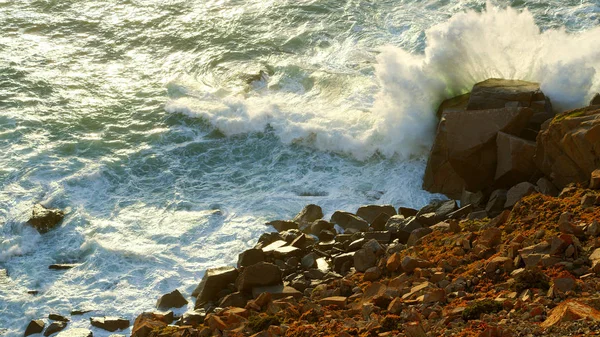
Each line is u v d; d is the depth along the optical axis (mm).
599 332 33719
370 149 78625
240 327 48219
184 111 87562
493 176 65938
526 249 46281
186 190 75000
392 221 63938
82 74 98312
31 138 84000
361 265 56188
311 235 65188
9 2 119062
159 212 71438
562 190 58031
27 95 92938
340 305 48844
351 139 79312
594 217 49406
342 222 66438
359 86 90188
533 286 42500
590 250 45125
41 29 110875
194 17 112500
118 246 65875
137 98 92000
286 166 78250
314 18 109688
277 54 100875
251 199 72750
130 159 80188
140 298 59469
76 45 106375
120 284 61281
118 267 63438
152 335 51000
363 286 51844
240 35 106562
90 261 64438
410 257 51438
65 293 60594
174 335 49562
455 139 66500
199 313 54219
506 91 71125
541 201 55375
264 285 54812
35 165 78938
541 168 61969
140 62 101562
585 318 35344
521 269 44375
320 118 83125
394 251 57188
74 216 70875
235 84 93500
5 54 103125
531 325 36688
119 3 118312
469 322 39438
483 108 71250
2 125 86312
